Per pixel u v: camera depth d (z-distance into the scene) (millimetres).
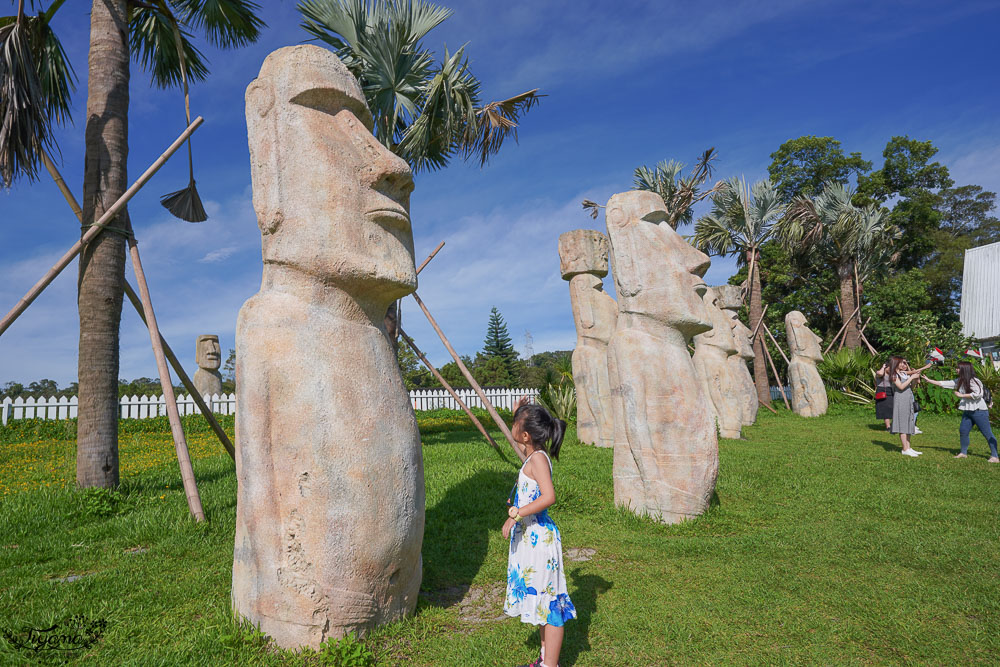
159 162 5750
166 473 7449
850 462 8125
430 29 9922
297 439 2932
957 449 9344
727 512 5508
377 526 2992
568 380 15758
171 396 5297
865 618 3352
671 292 5496
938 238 28453
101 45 6254
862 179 26469
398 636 3115
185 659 2768
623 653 3018
